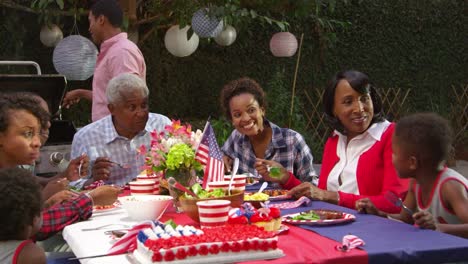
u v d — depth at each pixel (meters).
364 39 11.16
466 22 11.70
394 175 3.36
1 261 2.17
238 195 2.85
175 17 8.27
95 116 5.22
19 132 3.10
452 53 11.65
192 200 2.71
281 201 3.40
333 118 3.73
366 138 3.63
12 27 8.82
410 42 11.41
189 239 2.12
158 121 4.39
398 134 2.88
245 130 4.20
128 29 8.11
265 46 10.62
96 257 2.23
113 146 4.21
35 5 7.93
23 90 5.41
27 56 9.02
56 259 2.80
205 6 7.56
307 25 10.79
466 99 11.66
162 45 10.03
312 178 4.32
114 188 3.20
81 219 2.90
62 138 5.54
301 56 10.88
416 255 2.23
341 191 3.54
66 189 3.24
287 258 2.15
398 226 2.65
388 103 11.23
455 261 2.28
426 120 2.83
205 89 10.39
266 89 10.67
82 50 6.90
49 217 2.81
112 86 4.10
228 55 10.48
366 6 11.08
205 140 3.18
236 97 4.20
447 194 2.81
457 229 2.66
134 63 5.15
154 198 2.96
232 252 2.12
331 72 11.02
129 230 2.40
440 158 2.82
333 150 3.82
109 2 5.30
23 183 2.28
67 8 8.31
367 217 2.89
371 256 2.20
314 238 2.44
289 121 10.05
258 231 2.23
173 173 3.12
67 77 7.02
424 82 11.53
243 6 8.26
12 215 2.23
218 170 3.18
